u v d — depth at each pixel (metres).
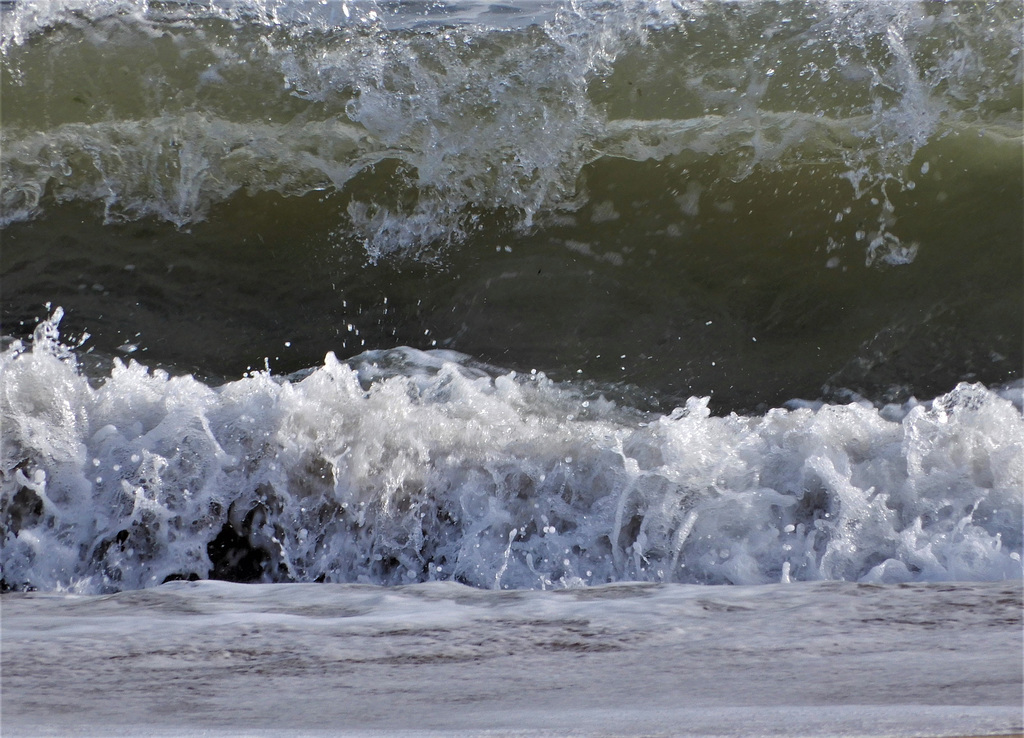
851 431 14.52
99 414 15.00
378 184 21.30
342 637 9.05
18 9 23.09
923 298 19.33
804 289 19.70
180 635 9.18
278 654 8.55
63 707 7.14
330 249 20.78
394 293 20.08
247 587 11.23
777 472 14.01
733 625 9.00
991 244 19.91
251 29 22.91
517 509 14.04
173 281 20.31
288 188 21.39
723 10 22.58
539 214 21.02
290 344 19.20
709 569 13.23
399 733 6.15
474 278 20.20
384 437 14.62
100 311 19.78
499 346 18.97
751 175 21.05
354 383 15.40
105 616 10.02
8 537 13.91
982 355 18.33
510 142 21.44
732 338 18.97
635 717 6.29
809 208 20.70
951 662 7.54
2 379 15.16
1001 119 21.16
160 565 13.72
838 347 18.69
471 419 15.27
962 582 10.21
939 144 21.02
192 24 23.03
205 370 18.62
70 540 13.87
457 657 8.35
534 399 17.22
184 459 14.40
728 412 17.42
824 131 21.27
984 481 13.65
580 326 19.28
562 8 22.64
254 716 6.77
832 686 6.98
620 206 20.97
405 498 14.18
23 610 10.35
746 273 20.03
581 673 7.75
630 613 9.51
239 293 20.12
